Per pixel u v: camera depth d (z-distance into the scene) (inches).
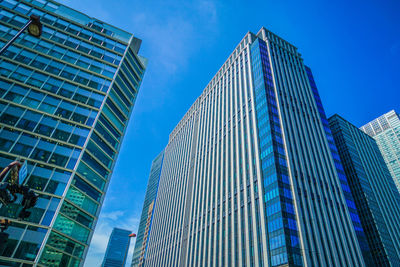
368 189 4276.6
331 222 2425.0
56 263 1496.1
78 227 1702.8
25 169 447.8
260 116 2992.1
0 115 1700.3
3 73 1871.3
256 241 2255.2
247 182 2746.1
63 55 2263.8
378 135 7357.3
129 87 2689.5
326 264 2064.5
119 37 2807.6
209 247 2979.8
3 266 1306.6
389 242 3789.4
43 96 1953.7
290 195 2315.5
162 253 4367.6
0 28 2057.1
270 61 3570.4
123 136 2402.8
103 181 2030.0
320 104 3750.0
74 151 1851.6
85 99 2143.2
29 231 1448.1
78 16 2613.2
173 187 5093.5
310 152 2920.8
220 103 4244.6
